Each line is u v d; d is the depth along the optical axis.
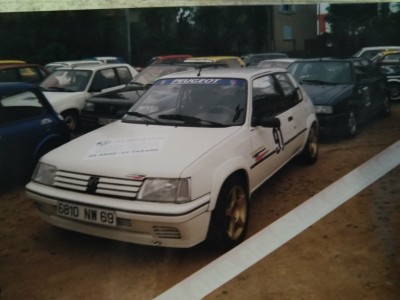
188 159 2.80
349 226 3.16
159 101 3.87
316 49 7.02
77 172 2.89
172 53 10.63
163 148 2.99
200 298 2.40
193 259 2.89
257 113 3.64
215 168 2.87
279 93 4.30
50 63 12.67
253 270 2.66
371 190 3.75
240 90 3.69
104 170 2.81
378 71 7.93
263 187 4.25
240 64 9.20
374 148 5.32
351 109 6.18
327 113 5.91
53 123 4.85
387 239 2.93
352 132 6.15
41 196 2.97
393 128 6.62
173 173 2.67
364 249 2.83
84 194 2.81
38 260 2.96
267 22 7.89
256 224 3.39
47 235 3.37
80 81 7.80
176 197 2.62
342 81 6.64
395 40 6.07
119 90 7.21
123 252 3.04
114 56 12.47
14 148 4.36
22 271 2.80
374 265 2.63
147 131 3.39
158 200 2.63
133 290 2.54
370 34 6.25
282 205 3.75
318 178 4.39
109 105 6.57
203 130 3.33
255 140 3.44
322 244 2.93
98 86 7.89
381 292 2.36
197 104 3.67
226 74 3.92
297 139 4.39
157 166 2.74
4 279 2.71
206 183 2.76
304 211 3.50
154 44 11.35
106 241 3.22
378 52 11.70
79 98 7.50
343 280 2.50
